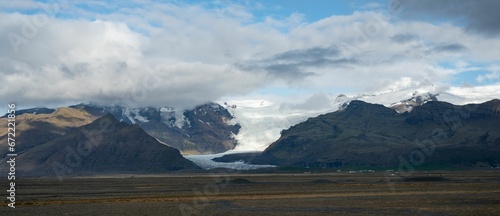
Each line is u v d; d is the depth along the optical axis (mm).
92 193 137875
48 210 88438
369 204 94438
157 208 90188
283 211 84625
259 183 187500
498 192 119375
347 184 167500
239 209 88000
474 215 76625
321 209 87000
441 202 95938
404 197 108500
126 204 98938
